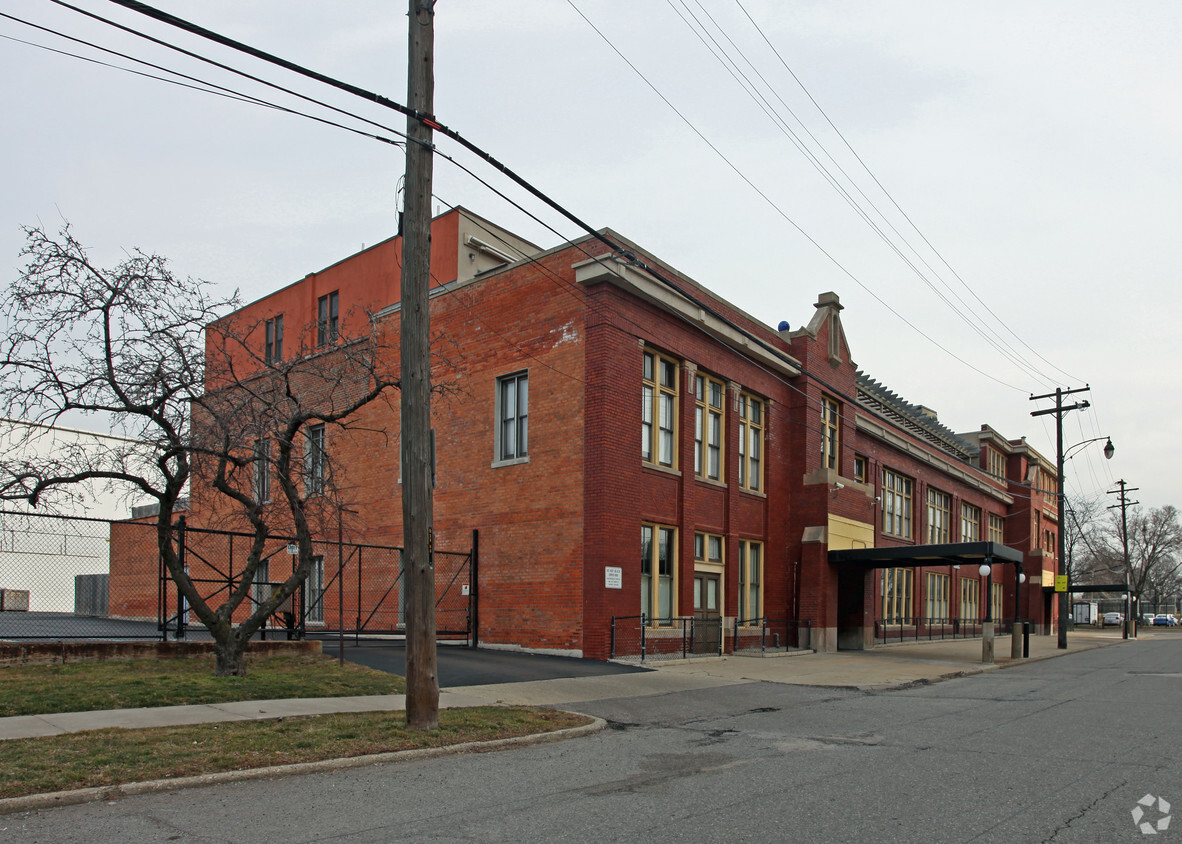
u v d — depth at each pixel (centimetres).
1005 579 5694
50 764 845
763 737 1217
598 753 1074
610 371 2197
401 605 2656
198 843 659
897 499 4216
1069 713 1480
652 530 2350
